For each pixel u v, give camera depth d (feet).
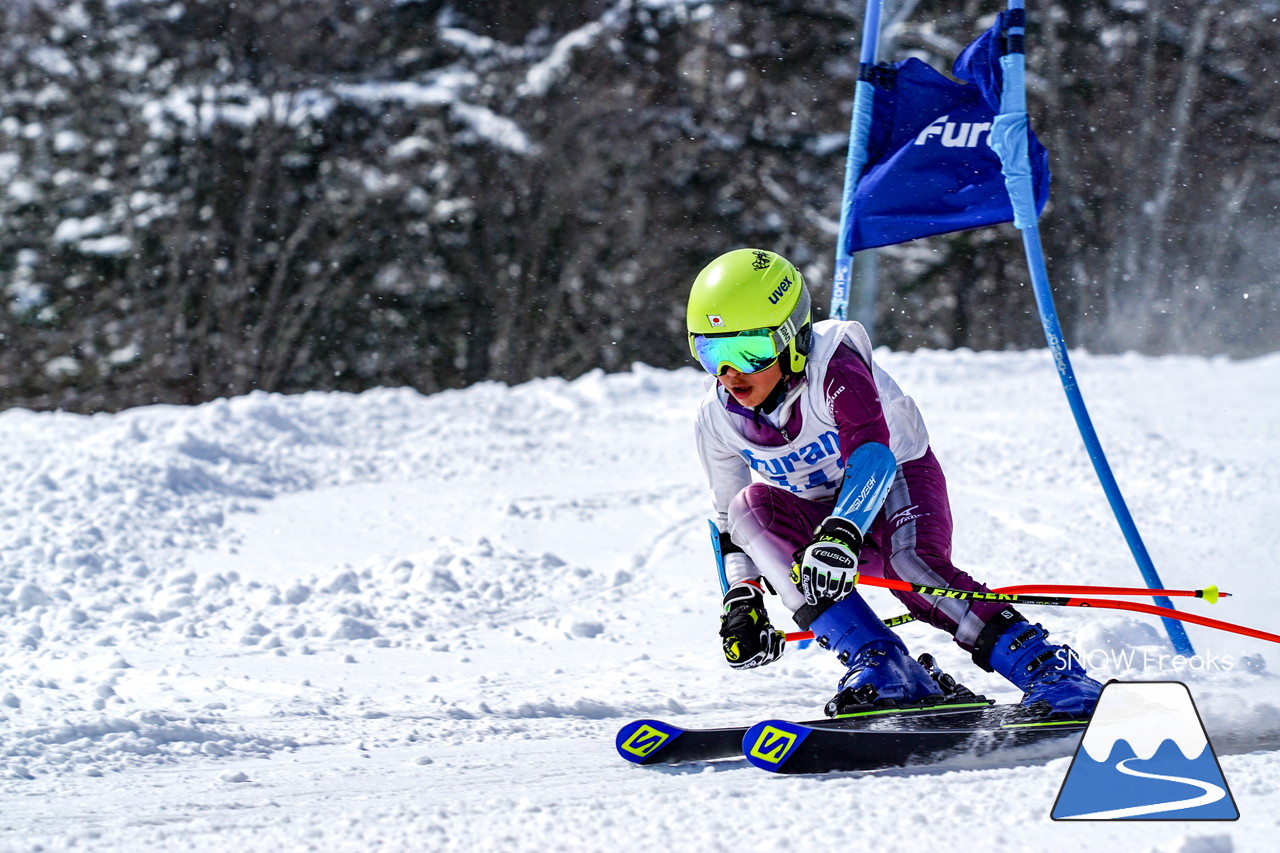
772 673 43.65
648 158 249.75
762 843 24.17
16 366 240.53
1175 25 238.48
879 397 32.30
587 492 79.00
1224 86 238.89
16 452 78.59
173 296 238.68
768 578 33.83
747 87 253.24
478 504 75.61
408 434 97.35
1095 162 240.32
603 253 251.60
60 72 241.76
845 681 32.30
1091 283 240.12
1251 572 56.39
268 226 243.19
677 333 253.65
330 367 249.55
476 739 35.14
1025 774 28.55
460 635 49.93
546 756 33.06
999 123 46.37
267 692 40.37
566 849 24.11
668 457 90.43
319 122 244.42
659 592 57.41
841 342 32.45
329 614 52.06
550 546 65.92
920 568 32.86
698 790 28.35
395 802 28.55
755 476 49.65
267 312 241.76
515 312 249.96
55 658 44.45
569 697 39.47
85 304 242.17
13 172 241.96
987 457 85.46
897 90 48.57
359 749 33.91
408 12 250.98
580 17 255.09
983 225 47.39
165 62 242.99
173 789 29.68
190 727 34.58
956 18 251.19
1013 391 115.24
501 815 26.81
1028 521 68.39
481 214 248.73
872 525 34.91
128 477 72.18
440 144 248.52
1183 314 236.84
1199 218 238.27
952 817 25.44
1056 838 23.98
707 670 44.24
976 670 43.45
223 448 84.38
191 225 239.09
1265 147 236.84
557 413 107.86
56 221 241.55
